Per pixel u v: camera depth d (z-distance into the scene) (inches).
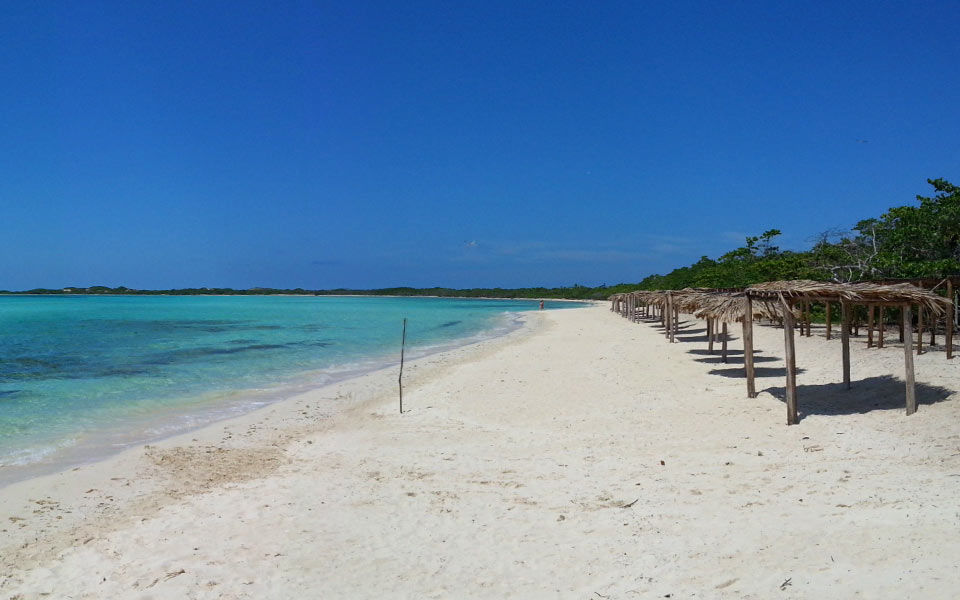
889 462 335.0
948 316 579.2
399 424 524.7
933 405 430.6
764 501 287.6
